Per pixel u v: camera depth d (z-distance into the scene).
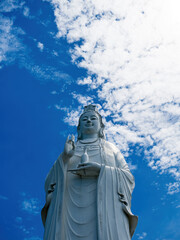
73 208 16.58
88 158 17.91
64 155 17.75
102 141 19.78
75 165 18.08
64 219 16.27
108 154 18.78
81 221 16.08
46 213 17.59
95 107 21.53
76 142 19.91
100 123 21.09
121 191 16.97
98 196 16.41
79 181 17.38
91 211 16.34
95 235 15.64
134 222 16.69
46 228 16.14
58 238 15.47
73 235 15.76
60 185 17.05
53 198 16.89
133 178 18.03
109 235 15.37
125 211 16.61
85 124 20.55
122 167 18.55
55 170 17.81
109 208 16.27
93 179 17.36
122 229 15.87
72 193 17.06
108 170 17.36
